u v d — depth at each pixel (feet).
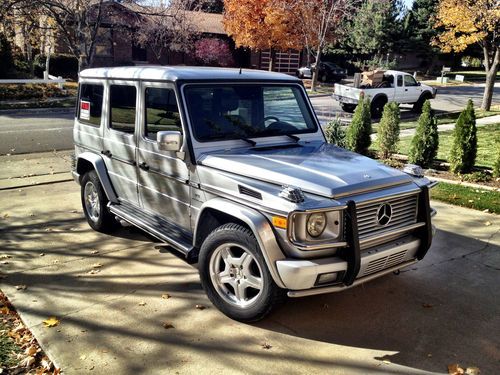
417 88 68.69
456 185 26.94
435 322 13.07
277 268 11.39
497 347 11.96
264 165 12.98
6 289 14.73
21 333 12.37
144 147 15.83
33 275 15.70
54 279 15.43
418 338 12.30
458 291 14.89
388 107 34.04
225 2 100.94
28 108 65.36
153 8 80.94
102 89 18.22
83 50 65.62
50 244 18.33
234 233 12.33
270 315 13.00
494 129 49.83
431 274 16.06
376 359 11.41
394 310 13.69
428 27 139.13
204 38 111.14
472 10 56.65
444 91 100.32
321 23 88.07
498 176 28.35
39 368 11.00
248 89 15.28
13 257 17.11
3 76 87.56
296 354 11.57
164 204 15.52
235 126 14.78
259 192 11.91
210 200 13.12
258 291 12.87
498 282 15.53
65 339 12.10
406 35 141.69
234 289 12.92
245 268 12.57
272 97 15.79
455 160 29.53
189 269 16.22
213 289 13.26
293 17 88.89
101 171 18.33
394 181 12.85
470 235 19.58
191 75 14.51
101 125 18.33
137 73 16.05
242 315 12.67
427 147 30.96
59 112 64.85
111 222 19.06
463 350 11.80
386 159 33.53
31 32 87.71
